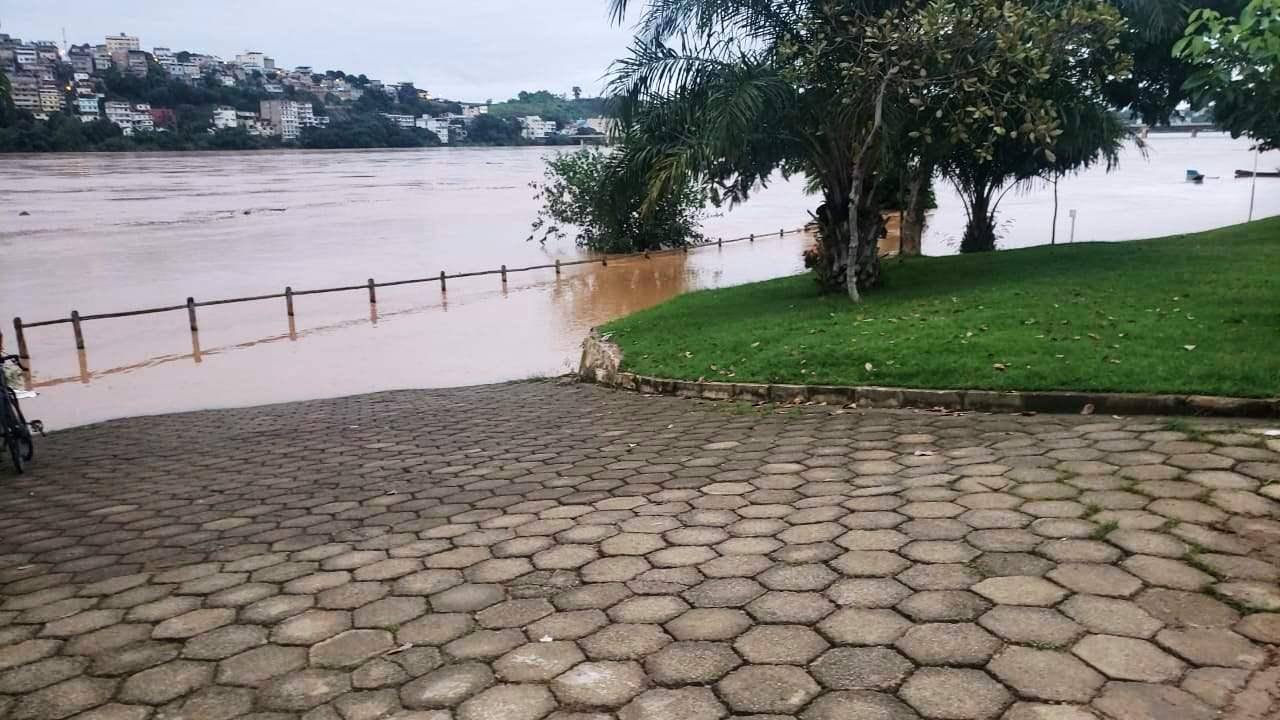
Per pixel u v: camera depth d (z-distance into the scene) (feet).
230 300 54.65
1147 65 48.85
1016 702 8.34
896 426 19.85
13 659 11.31
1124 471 14.24
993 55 33.68
